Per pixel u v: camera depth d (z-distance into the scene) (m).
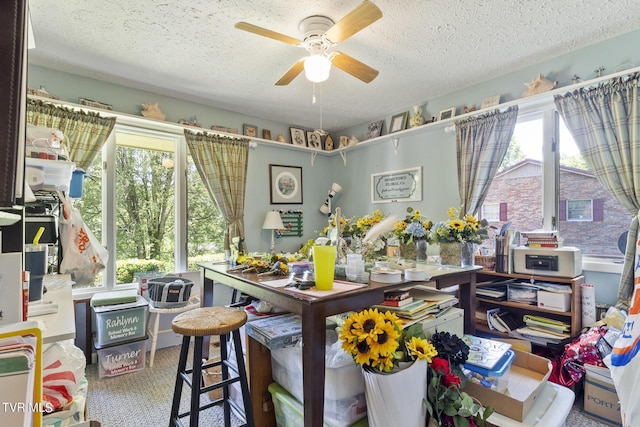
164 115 3.05
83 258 1.97
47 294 1.39
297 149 4.16
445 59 2.51
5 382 0.50
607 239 2.29
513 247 2.43
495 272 2.50
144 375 2.40
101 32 2.10
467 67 2.64
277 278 1.67
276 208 3.95
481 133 2.86
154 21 1.99
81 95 2.70
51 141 1.70
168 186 3.21
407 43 2.27
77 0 1.78
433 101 3.31
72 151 2.54
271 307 1.78
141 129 3.01
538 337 2.25
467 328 1.96
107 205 2.84
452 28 2.09
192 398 1.28
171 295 2.62
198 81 2.85
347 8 1.89
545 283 2.34
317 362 1.26
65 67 2.56
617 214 2.25
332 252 1.40
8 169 0.54
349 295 1.35
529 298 2.35
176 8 1.87
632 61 2.14
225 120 3.58
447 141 3.21
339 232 1.94
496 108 2.73
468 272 1.92
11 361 0.51
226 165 3.43
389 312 1.42
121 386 2.23
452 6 1.87
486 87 2.90
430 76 2.80
